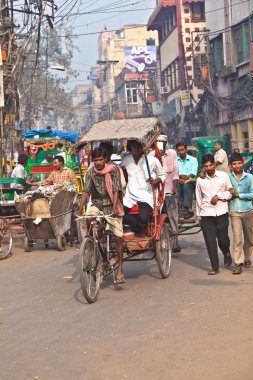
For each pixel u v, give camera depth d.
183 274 8.66
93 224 7.51
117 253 7.91
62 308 7.01
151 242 8.19
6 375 4.88
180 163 11.19
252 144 34.06
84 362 5.07
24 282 8.76
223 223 8.48
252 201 8.77
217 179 8.41
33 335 5.96
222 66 38.22
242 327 5.78
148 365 4.91
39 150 16.94
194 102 45.56
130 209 8.33
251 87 33.22
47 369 4.96
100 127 8.70
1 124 26.02
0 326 6.38
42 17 26.31
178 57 49.94
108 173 7.71
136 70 72.31
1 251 11.67
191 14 48.62
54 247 12.43
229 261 9.03
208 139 26.92
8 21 26.55
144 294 7.49
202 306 6.68
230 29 35.88
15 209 12.45
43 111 58.84
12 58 28.77
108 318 6.43
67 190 11.77
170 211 10.18
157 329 5.89
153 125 8.52
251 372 4.64
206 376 4.61
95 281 7.41
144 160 8.41
